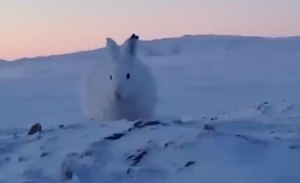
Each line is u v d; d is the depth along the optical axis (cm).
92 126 789
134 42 905
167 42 6681
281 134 856
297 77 3212
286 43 6122
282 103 1588
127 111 895
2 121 1702
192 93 2612
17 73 4531
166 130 709
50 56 5803
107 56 933
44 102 2411
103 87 900
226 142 649
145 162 631
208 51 6103
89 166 629
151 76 939
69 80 3691
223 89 2784
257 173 577
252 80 3164
